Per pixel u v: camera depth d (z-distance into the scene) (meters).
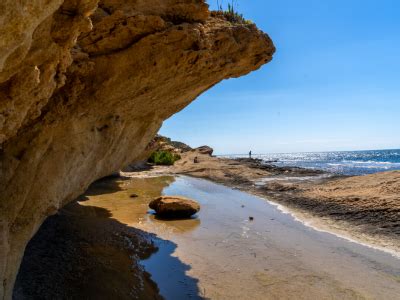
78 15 3.74
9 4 2.44
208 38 6.70
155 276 7.72
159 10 6.07
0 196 4.50
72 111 5.70
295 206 15.91
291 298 6.70
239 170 34.25
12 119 3.73
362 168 46.78
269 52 8.38
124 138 9.50
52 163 5.39
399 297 6.67
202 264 8.52
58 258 7.79
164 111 10.68
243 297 6.75
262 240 10.61
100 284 6.78
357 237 10.56
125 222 12.64
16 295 5.84
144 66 6.20
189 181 28.69
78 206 14.62
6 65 3.03
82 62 5.41
